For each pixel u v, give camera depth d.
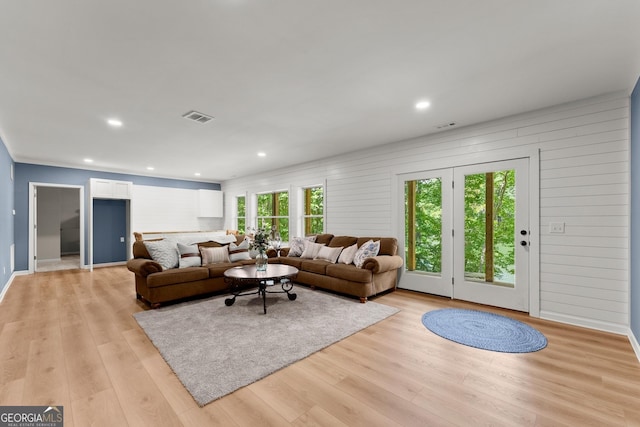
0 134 4.05
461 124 3.79
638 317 2.43
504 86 2.73
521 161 3.42
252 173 7.58
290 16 1.76
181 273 3.74
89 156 5.54
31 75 2.45
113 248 7.27
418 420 1.62
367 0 1.63
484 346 2.52
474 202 3.83
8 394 1.83
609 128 2.87
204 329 2.89
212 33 1.92
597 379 2.02
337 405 1.75
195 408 1.72
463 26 1.88
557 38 2.00
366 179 5.06
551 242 3.19
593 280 2.94
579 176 3.03
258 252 4.04
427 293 4.29
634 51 2.15
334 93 2.86
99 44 2.03
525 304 3.38
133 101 3.00
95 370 2.13
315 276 4.46
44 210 8.07
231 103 3.08
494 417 1.64
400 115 3.46
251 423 1.59
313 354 2.40
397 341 2.64
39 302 3.87
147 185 7.57
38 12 1.69
